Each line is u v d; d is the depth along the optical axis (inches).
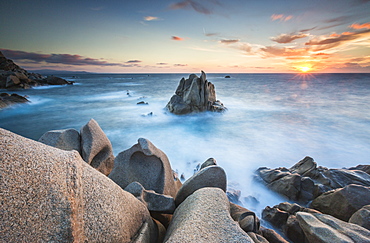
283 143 585.3
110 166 208.4
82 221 73.9
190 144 578.9
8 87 1798.7
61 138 175.0
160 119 865.5
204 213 98.7
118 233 88.5
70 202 69.1
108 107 1115.9
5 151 65.9
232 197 272.1
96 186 87.3
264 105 1217.4
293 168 346.9
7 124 783.1
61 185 70.2
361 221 158.2
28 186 63.9
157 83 3321.9
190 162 460.8
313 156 493.0
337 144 571.8
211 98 1094.4
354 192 199.2
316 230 137.6
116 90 2050.9
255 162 460.8
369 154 502.0
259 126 770.2
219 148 548.4
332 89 2171.5
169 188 187.0
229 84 3201.3
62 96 1553.9
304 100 1397.6
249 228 134.9
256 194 302.5
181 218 103.7
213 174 159.8
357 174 279.9
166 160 192.7
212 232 87.0
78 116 908.0
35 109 1056.2
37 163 69.1
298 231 171.2
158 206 145.3
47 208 64.8
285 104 1245.1
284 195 280.7
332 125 764.6
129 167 179.3
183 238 83.4
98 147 188.7
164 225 146.9
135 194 147.4
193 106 948.6
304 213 162.4
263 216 221.9
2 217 57.7
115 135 653.3
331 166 443.8
